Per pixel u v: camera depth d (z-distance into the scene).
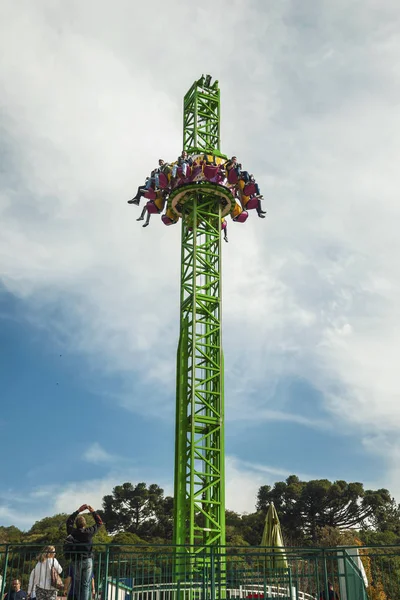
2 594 17.44
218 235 48.47
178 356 45.34
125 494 125.19
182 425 43.12
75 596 17.30
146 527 121.06
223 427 43.78
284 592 23.03
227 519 118.88
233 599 21.36
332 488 116.44
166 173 48.84
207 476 42.41
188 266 47.81
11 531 93.88
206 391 44.12
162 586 25.67
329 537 85.44
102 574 21.28
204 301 47.16
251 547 19.28
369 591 23.53
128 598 23.86
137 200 50.09
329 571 24.14
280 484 120.06
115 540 96.31
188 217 48.56
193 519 40.47
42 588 17.52
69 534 18.02
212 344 46.00
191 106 54.44
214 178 47.78
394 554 18.39
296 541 109.25
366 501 115.31
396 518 116.88
